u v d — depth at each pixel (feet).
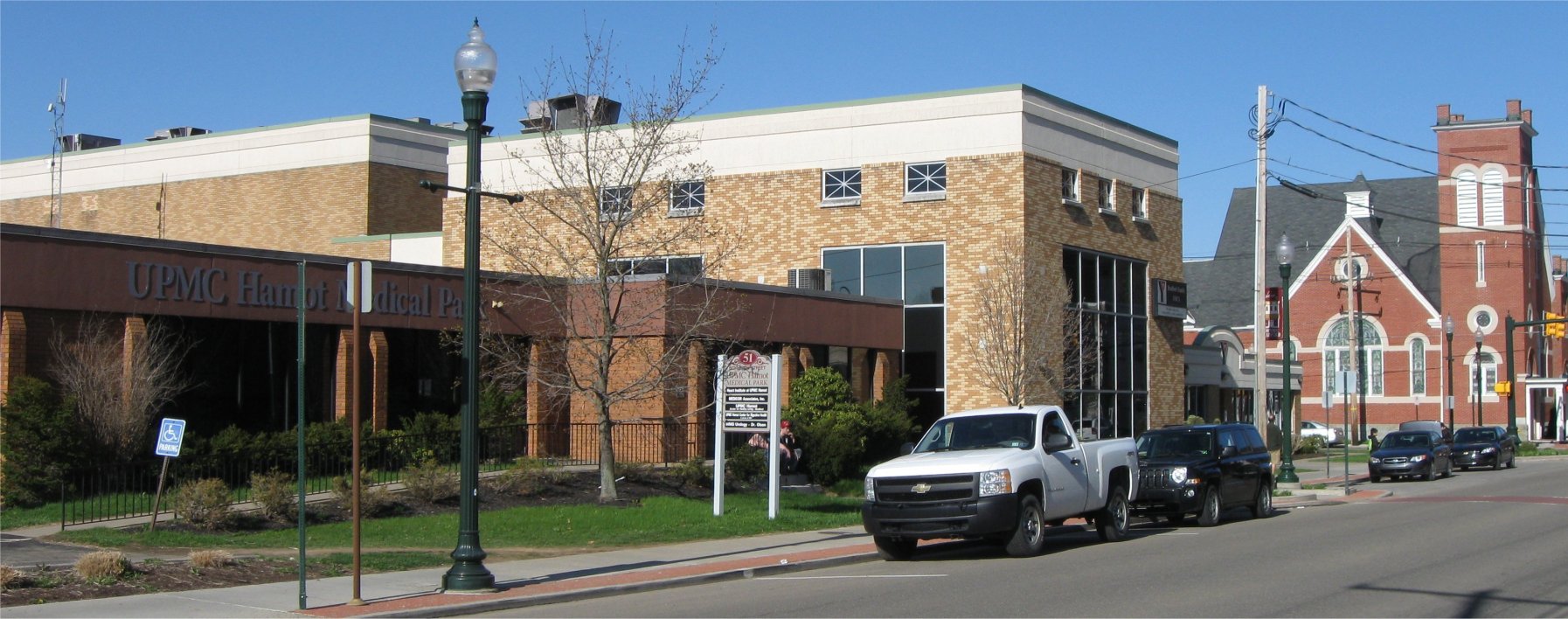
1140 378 133.90
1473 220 228.02
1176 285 140.46
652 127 85.15
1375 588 46.80
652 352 89.40
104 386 69.62
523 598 46.32
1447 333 208.74
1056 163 122.62
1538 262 240.94
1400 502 95.86
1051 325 112.78
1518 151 225.76
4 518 63.62
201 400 77.66
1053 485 60.54
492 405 90.99
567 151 95.55
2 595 43.42
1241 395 173.58
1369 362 233.14
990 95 119.03
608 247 78.69
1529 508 85.51
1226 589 46.93
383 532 65.00
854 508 80.89
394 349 88.02
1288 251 104.06
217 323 78.69
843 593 48.32
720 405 74.84
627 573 53.52
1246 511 85.81
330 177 146.10
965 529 56.59
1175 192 142.41
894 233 121.70
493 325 90.38
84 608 42.37
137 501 68.49
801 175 125.80
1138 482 70.38
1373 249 233.35
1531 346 231.71
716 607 45.19
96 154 162.20
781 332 103.60
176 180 156.35
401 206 147.74
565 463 88.28
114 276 72.13
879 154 123.34
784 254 125.90
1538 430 234.58
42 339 69.31
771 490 73.31
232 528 63.21
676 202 106.42
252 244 149.89
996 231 117.60
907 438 108.99
